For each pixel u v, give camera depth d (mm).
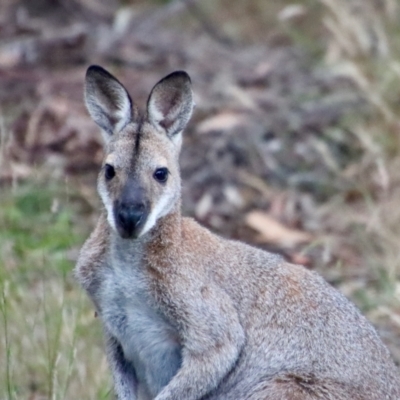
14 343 10914
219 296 9359
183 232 9438
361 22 17141
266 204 14688
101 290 9484
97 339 11148
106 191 9328
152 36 18578
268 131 15945
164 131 9602
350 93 16531
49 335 10891
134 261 9289
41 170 14484
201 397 9367
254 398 9281
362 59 16266
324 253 13062
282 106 16469
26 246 12562
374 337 9703
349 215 14102
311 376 9336
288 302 9578
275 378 9320
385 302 12172
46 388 10664
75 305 11281
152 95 9523
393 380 9617
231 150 15547
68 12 18844
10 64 16922
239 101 15992
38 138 15180
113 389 10047
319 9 19156
